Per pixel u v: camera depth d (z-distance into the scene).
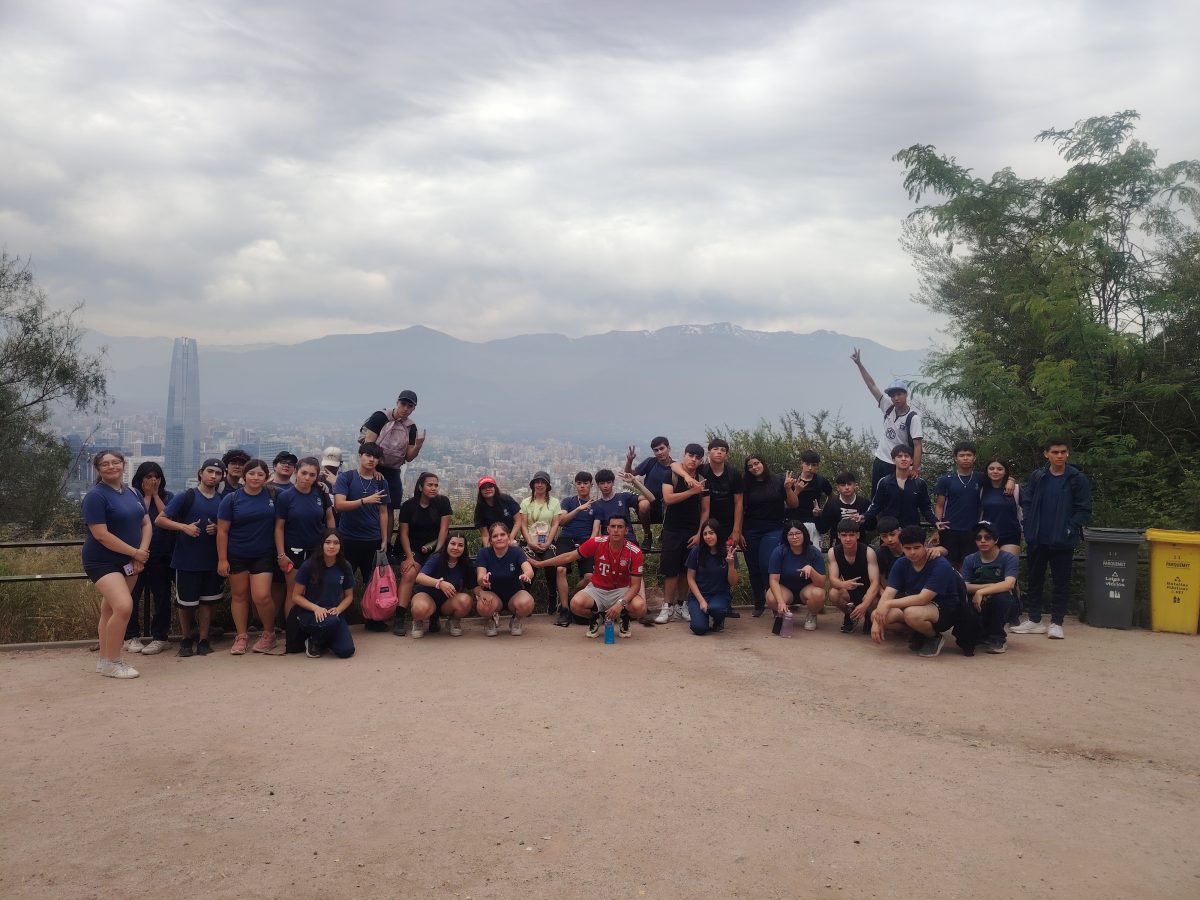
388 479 9.88
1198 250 12.58
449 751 5.58
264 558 8.18
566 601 9.62
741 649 8.45
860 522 9.30
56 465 19.64
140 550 7.54
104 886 3.89
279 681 7.23
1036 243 13.31
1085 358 12.30
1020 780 5.17
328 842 4.32
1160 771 5.34
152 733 5.90
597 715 6.34
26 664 7.77
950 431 14.02
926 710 6.54
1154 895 3.84
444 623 9.27
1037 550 9.11
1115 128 12.97
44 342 19.59
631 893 3.84
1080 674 7.55
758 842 4.33
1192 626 9.01
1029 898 3.81
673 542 9.57
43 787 4.98
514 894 3.83
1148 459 11.72
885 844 4.32
